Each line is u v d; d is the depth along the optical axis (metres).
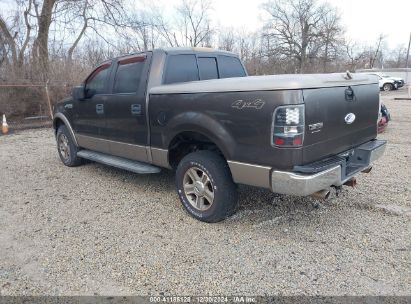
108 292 2.68
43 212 4.22
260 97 3.02
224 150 3.37
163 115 3.92
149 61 4.22
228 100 3.25
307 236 3.45
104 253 3.22
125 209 4.25
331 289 2.65
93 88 5.17
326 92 3.12
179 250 3.25
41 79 13.73
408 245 3.23
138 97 4.23
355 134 3.68
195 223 3.80
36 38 15.48
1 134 10.73
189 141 4.02
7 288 2.75
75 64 15.27
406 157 6.42
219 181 3.54
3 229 3.78
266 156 3.06
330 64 45.88
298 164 2.95
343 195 4.48
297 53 46.06
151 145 4.21
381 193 4.54
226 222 3.79
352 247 3.23
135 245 3.36
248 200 4.34
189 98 3.61
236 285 2.72
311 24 45.94
